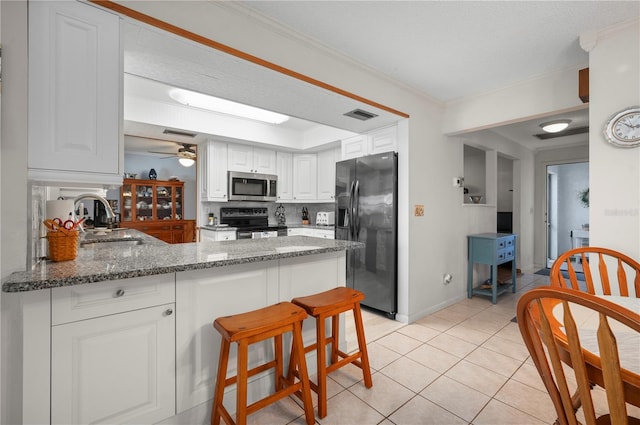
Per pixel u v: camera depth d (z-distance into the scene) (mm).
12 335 1135
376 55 2336
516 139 4812
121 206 5836
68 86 1292
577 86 2441
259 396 1792
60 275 1136
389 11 1831
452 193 3537
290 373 1806
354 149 3631
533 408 1682
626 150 1870
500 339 2586
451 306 3469
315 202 5266
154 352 1401
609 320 1144
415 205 3037
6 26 1174
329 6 1786
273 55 1953
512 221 5191
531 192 5449
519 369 2094
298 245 2125
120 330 1309
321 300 1770
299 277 2010
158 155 6523
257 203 5191
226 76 2051
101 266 1315
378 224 3150
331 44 2189
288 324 1478
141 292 1360
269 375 1834
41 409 1146
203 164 4508
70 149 1296
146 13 1469
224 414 1426
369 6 1787
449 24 1951
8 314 1129
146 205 6066
